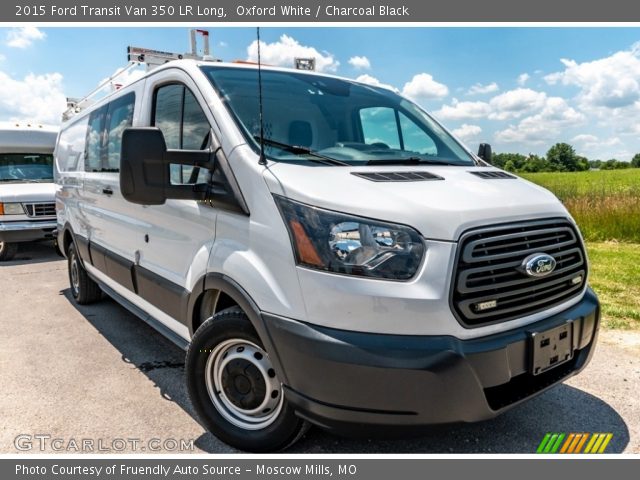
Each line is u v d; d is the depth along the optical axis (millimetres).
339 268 2188
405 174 2691
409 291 2131
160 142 2625
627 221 10367
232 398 2787
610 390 3543
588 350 2832
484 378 2215
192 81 3123
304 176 2469
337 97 3482
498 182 2834
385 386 2125
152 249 3557
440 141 3715
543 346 2426
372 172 2660
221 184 2695
